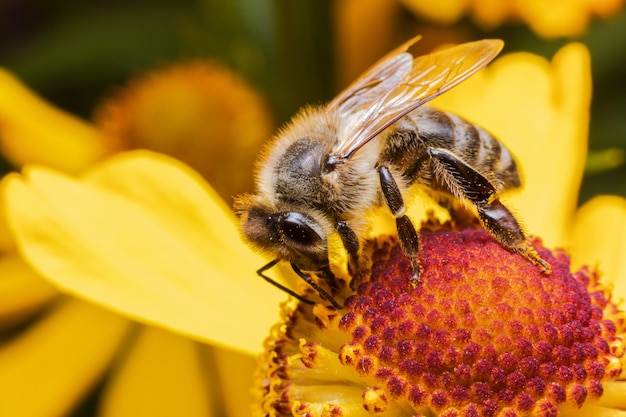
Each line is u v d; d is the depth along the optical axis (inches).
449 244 3.5
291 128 3.7
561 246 3.8
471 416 3.2
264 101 4.9
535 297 3.3
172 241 3.9
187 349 4.5
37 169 3.9
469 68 3.6
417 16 4.8
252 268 3.8
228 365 4.4
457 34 4.8
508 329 3.3
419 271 3.4
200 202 3.9
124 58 4.8
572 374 3.3
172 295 3.8
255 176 3.7
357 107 3.7
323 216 3.5
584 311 3.4
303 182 3.6
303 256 3.5
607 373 3.3
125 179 3.9
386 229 3.7
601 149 4.6
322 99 4.7
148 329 4.5
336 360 3.4
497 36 4.7
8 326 4.6
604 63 4.6
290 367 3.4
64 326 4.6
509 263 3.4
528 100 4.1
